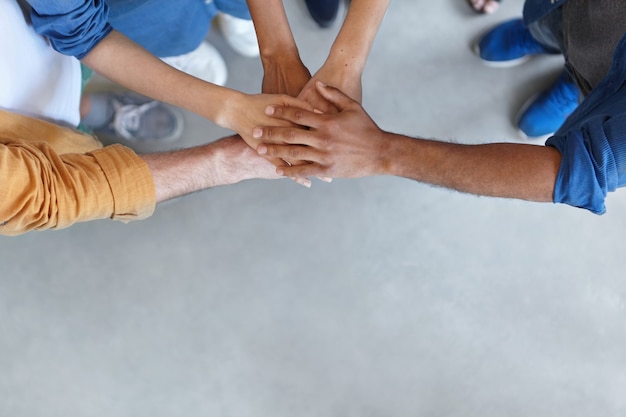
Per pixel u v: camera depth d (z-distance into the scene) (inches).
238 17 50.4
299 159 31.6
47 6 26.5
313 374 58.6
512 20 57.0
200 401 58.2
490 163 29.9
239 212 59.1
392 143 31.0
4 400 57.2
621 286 60.1
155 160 31.1
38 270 57.7
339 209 59.6
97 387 57.9
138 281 58.5
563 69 55.8
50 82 32.2
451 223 60.1
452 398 58.9
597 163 27.7
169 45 48.4
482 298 59.8
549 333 59.7
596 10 34.2
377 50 60.8
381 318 59.3
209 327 58.6
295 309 59.0
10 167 23.3
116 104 55.6
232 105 32.7
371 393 58.7
